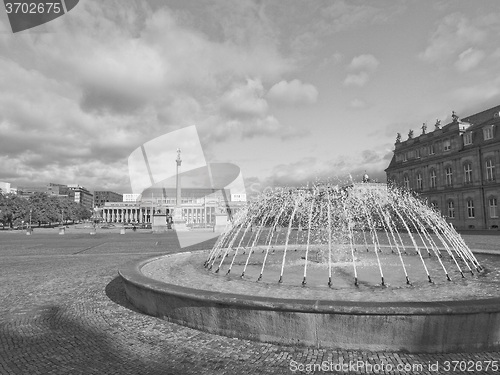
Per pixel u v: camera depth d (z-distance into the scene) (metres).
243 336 6.88
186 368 5.79
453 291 9.41
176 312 7.88
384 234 41.06
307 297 8.95
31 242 38.69
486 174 51.31
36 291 11.97
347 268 13.53
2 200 99.00
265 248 20.86
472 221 53.09
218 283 10.99
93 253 25.11
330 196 17.08
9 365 6.04
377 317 6.09
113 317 8.68
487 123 51.84
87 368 5.88
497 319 6.02
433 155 60.84
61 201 146.38
